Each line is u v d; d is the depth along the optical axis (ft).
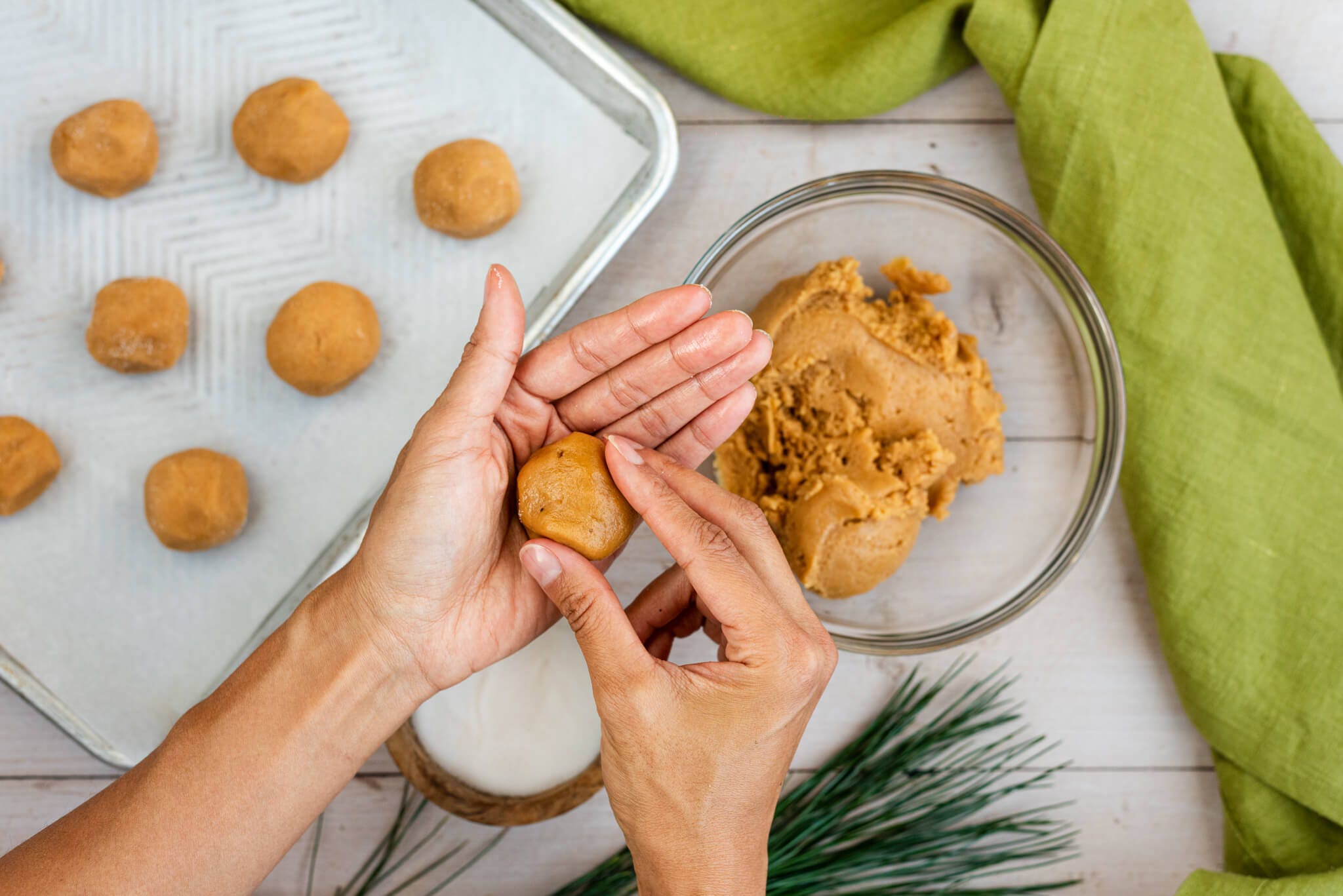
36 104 2.32
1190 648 2.28
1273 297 2.24
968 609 2.34
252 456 2.32
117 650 2.31
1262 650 2.27
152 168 2.31
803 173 2.37
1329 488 2.25
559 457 1.90
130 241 2.33
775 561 1.91
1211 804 2.40
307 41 2.33
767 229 2.28
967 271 2.31
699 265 2.20
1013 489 2.33
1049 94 2.25
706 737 1.83
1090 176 2.26
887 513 2.15
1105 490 2.22
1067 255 2.21
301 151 2.26
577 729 2.33
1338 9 2.32
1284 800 2.29
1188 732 2.39
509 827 2.40
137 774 1.93
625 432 2.04
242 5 2.32
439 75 2.33
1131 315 2.26
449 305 2.33
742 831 1.86
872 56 2.25
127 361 2.27
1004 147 2.36
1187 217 2.24
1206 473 2.26
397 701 1.99
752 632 1.83
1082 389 2.31
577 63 2.27
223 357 2.33
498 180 2.25
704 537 1.85
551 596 1.87
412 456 1.86
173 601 2.31
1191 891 2.26
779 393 2.22
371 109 2.34
